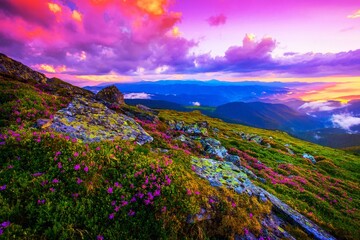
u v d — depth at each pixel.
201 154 21.84
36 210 7.33
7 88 19.84
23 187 8.02
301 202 21.19
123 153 12.00
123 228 7.89
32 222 7.11
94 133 14.45
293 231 12.60
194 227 9.16
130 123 18.72
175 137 24.48
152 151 15.13
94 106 18.78
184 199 9.64
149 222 8.46
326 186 30.50
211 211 10.12
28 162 9.26
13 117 14.48
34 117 15.24
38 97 18.55
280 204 15.13
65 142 10.97
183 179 11.02
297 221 13.52
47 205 7.48
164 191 9.65
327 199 24.78
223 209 10.58
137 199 9.14
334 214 20.53
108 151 11.61
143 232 8.12
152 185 9.80
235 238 9.99
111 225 7.91
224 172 15.39
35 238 6.57
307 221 14.88
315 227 14.53
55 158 9.66
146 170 10.70
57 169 9.23
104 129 15.63
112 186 9.37
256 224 11.15
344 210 22.36
